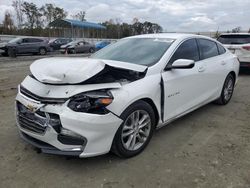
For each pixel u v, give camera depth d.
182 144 3.80
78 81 2.93
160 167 3.18
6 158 3.33
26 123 3.19
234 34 10.02
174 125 4.54
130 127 3.29
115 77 3.25
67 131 2.85
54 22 37.88
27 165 3.19
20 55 21.06
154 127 3.69
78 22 37.31
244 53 9.52
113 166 3.19
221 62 5.29
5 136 3.95
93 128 2.87
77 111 2.84
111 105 2.95
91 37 46.66
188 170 3.12
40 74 3.20
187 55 4.35
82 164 3.22
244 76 9.84
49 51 22.92
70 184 2.84
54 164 3.22
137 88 3.27
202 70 4.59
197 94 4.58
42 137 3.01
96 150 2.95
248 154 3.53
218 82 5.26
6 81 8.49
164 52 3.97
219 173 3.07
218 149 3.66
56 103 2.91
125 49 4.34
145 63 3.79
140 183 2.87
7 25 44.72
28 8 49.62
